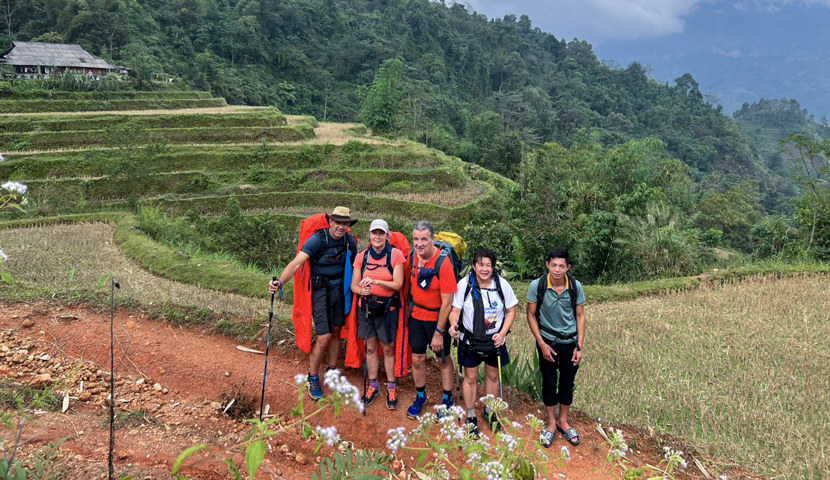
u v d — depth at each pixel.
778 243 18.98
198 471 3.67
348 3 126.56
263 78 87.50
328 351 5.46
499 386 4.78
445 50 120.31
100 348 5.59
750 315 10.14
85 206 26.72
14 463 2.91
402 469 4.16
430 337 4.64
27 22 68.00
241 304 7.11
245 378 5.27
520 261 14.12
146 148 31.02
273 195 31.00
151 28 78.50
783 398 6.46
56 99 42.75
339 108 92.00
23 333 5.71
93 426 4.05
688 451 5.21
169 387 5.14
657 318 10.09
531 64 138.25
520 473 3.02
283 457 4.22
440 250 4.50
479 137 68.25
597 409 5.98
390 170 35.19
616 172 26.61
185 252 12.27
